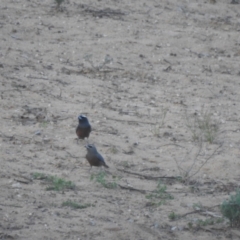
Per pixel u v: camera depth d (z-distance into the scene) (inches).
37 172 502.6
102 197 473.4
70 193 473.1
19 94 660.1
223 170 545.6
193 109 681.0
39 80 701.3
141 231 425.1
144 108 668.7
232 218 443.5
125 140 588.7
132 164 545.0
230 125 647.8
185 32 884.6
